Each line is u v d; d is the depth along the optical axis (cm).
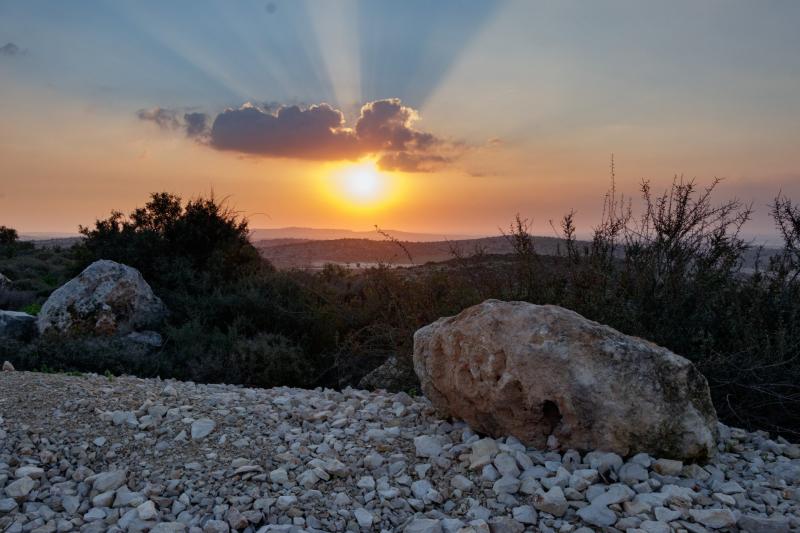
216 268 1311
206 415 523
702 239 662
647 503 350
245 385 855
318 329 1020
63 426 480
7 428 466
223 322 1098
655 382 404
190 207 1416
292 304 1102
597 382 407
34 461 425
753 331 579
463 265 797
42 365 817
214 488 397
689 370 415
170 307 1169
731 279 653
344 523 358
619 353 411
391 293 880
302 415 532
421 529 338
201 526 356
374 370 823
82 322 1023
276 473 409
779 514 340
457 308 722
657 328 604
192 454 447
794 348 566
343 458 445
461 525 345
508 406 441
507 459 411
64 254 2883
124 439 467
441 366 493
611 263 680
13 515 362
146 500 381
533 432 437
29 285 1742
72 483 402
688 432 399
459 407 482
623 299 622
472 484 395
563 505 353
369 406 574
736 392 569
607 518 340
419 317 764
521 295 680
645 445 400
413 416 536
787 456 452
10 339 915
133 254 1313
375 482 408
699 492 370
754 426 560
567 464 403
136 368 846
